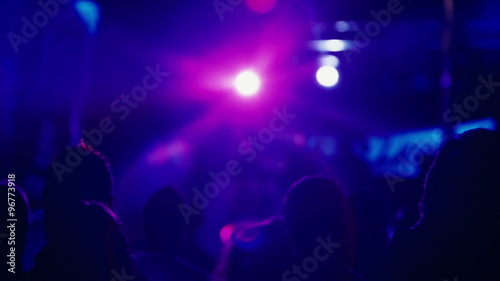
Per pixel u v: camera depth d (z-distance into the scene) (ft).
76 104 30.48
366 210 11.24
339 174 40.93
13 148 29.07
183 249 12.14
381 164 48.57
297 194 9.45
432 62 45.11
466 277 8.29
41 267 8.38
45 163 28.94
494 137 8.47
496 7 38.73
